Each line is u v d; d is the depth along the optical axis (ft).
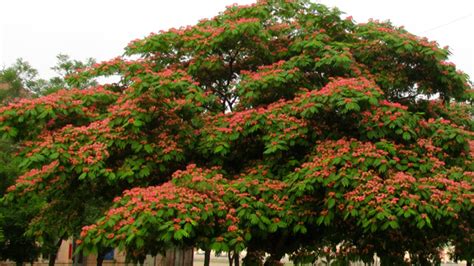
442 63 32.60
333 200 25.72
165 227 23.06
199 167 30.07
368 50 33.76
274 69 32.19
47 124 31.22
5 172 53.93
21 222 56.95
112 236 23.58
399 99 34.71
